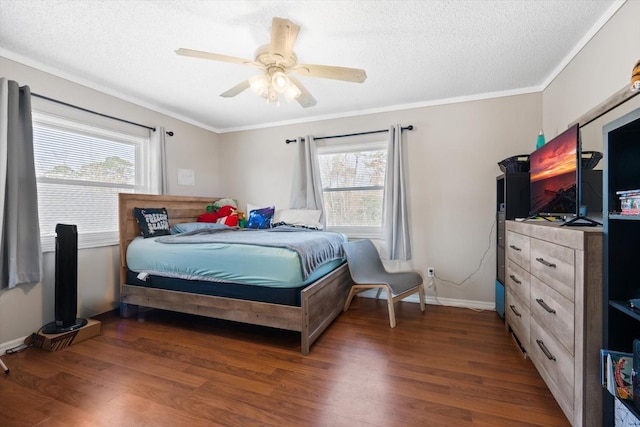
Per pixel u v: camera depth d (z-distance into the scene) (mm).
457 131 3160
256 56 1848
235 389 1700
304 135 3871
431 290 3289
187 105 3414
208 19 1853
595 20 1860
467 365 1947
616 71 1729
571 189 1602
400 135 3285
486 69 2525
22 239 2215
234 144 4301
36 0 1665
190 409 1529
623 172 1171
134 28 1947
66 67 2488
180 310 2537
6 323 2176
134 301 2752
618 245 1168
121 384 1750
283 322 2168
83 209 2793
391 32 1986
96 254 2842
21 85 2295
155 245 2662
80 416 1479
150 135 3404
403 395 1639
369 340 2344
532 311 1808
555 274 1479
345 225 3738
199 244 2471
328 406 1551
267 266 2197
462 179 3150
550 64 2441
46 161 2520
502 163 2615
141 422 1438
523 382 1751
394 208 3262
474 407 1536
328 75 1938
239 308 2305
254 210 3766
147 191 3385
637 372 1034
